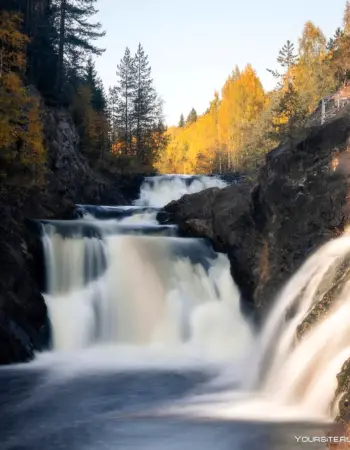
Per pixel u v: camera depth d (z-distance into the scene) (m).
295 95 52.28
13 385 17.17
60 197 34.41
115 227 27.70
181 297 25.72
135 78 79.06
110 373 19.00
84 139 52.66
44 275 24.80
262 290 23.08
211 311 25.31
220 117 112.88
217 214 27.12
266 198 23.08
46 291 24.67
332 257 17.91
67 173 41.12
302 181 21.58
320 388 12.95
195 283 26.17
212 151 105.94
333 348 13.25
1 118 26.11
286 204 22.12
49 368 19.69
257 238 24.56
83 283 25.38
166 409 14.17
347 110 25.06
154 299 25.55
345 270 15.85
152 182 53.66
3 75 28.08
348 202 19.58
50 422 13.23
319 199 20.72
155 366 20.25
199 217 29.52
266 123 61.34
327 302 14.74
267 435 11.43
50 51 50.34
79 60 61.53
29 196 29.64
